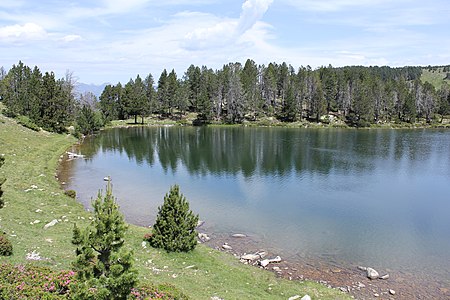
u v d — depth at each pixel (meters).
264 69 193.50
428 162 73.50
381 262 28.80
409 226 37.38
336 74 192.38
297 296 22.06
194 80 182.50
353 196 48.50
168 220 27.19
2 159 20.97
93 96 170.00
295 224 37.41
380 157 78.94
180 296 17.45
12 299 14.07
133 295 15.48
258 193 49.41
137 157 77.25
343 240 33.25
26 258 20.58
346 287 24.52
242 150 86.81
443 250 31.39
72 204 38.31
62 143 88.56
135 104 152.12
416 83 196.62
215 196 47.66
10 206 32.28
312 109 163.00
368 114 155.12
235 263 27.05
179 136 115.50
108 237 13.16
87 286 12.77
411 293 23.98
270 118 164.25
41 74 127.81
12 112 96.00
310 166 68.50
